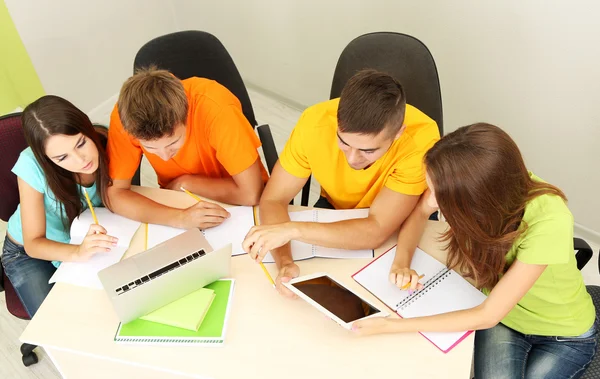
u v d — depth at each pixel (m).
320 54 2.84
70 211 1.55
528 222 1.14
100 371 1.31
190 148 1.65
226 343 1.21
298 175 1.51
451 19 2.21
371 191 1.50
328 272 1.35
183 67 1.84
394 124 1.21
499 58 2.16
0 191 1.67
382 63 1.66
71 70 3.02
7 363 2.01
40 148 1.38
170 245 1.28
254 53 3.20
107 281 1.19
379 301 1.27
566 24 1.90
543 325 1.33
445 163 1.07
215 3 3.16
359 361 1.15
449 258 1.35
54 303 1.32
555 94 2.08
